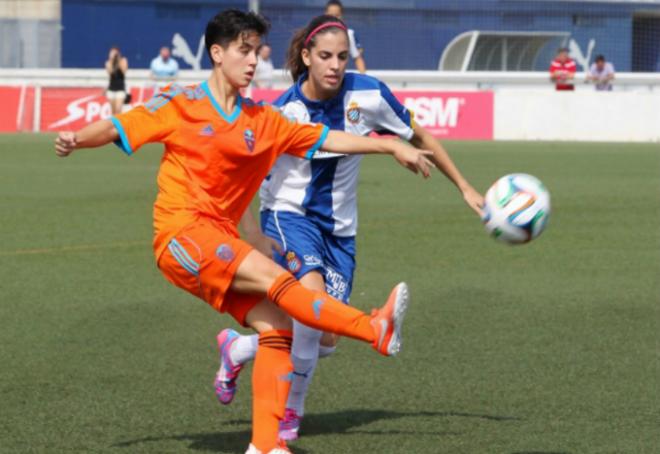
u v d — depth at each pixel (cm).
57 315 1956
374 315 1117
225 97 1177
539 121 7175
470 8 9131
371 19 9019
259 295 1141
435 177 4566
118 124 1141
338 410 1398
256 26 1161
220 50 1163
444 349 1719
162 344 1752
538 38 9281
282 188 1370
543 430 1305
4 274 2362
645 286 2266
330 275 1390
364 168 5128
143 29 8856
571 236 2966
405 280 2322
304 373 1265
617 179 4516
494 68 9281
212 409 1398
